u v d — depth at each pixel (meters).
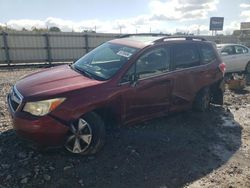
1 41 17.56
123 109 4.54
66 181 3.60
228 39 26.78
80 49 20.55
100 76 4.51
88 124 4.09
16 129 3.92
